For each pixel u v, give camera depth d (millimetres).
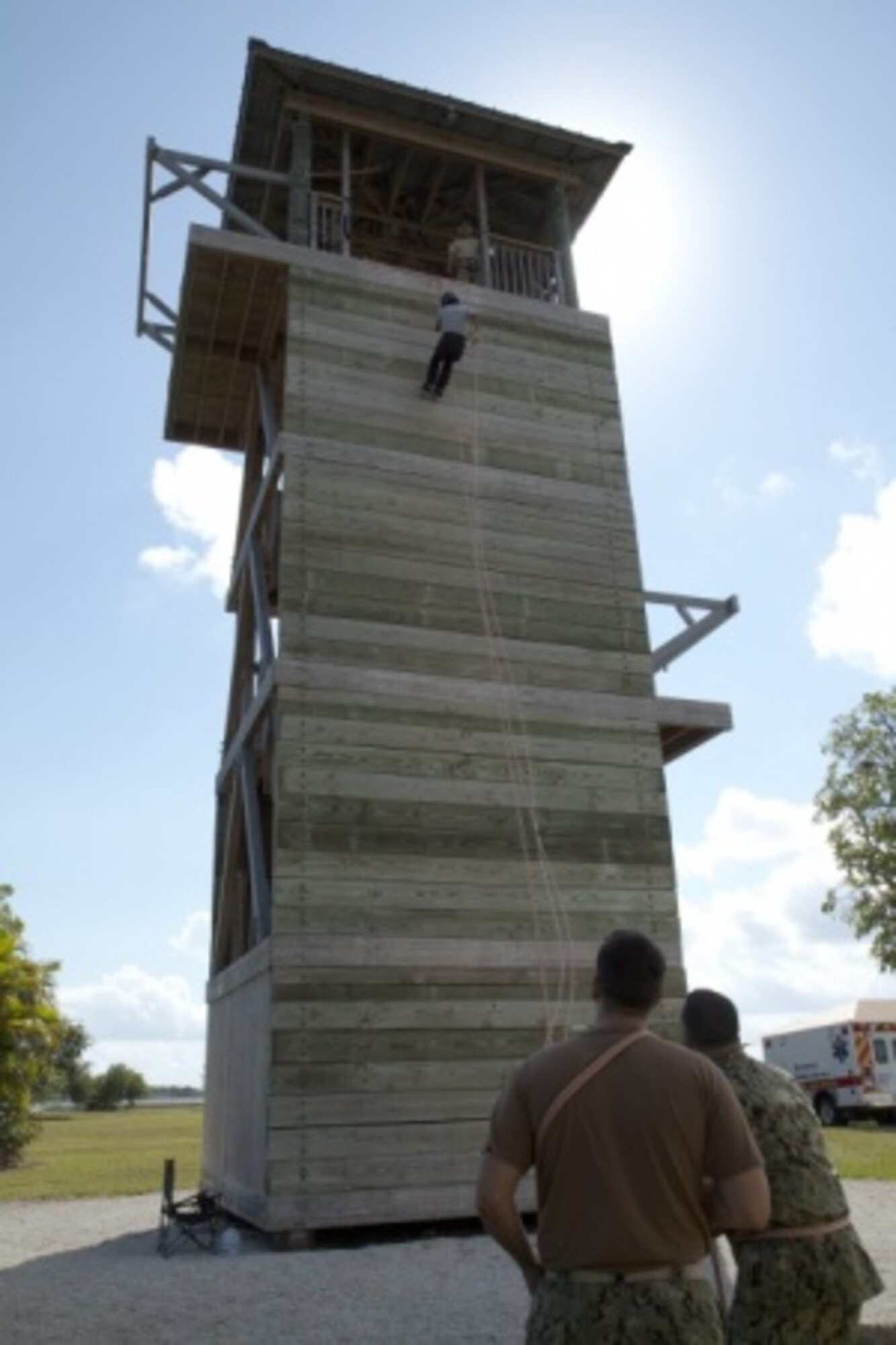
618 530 13188
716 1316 2660
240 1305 6695
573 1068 2807
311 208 13883
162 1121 51500
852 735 32812
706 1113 2799
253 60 13867
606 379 14023
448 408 12883
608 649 12492
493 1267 7797
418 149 15180
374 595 11578
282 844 10180
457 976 10320
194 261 12875
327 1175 9242
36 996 25141
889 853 31344
